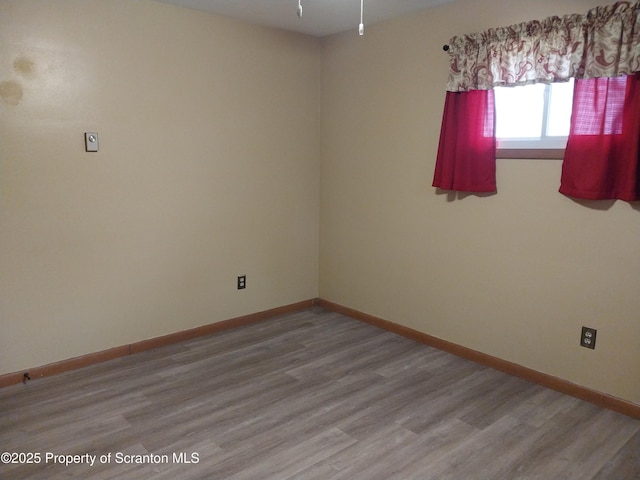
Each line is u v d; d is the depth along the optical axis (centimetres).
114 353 318
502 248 295
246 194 372
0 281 269
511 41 271
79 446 220
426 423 242
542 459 213
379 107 359
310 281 430
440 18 311
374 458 213
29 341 283
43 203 278
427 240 339
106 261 307
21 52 262
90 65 286
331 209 412
